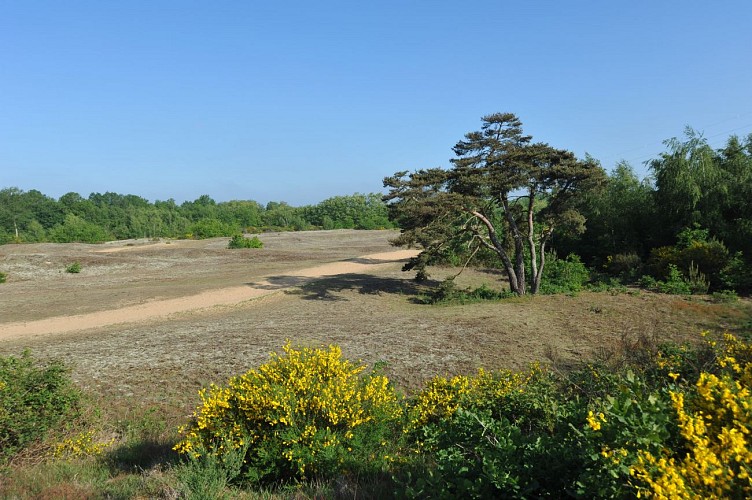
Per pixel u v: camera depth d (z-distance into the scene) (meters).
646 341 9.04
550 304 20.30
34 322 19.94
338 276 31.58
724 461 2.79
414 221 22.11
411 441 6.42
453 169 22.58
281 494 4.95
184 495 4.79
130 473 6.20
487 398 6.57
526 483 3.51
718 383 3.43
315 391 5.79
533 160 21.45
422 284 28.92
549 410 5.47
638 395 3.71
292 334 15.64
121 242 60.28
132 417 9.06
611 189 31.75
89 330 18.09
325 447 5.32
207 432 5.75
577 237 31.58
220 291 26.94
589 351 13.12
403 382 10.80
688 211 27.53
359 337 15.03
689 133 27.92
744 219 25.64
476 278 31.23
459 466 4.00
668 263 25.08
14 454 6.85
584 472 3.30
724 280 22.06
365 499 4.51
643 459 2.94
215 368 11.98
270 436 5.57
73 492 5.31
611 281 25.41
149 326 18.52
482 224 25.38
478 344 14.07
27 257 38.16
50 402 7.55
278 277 32.09
